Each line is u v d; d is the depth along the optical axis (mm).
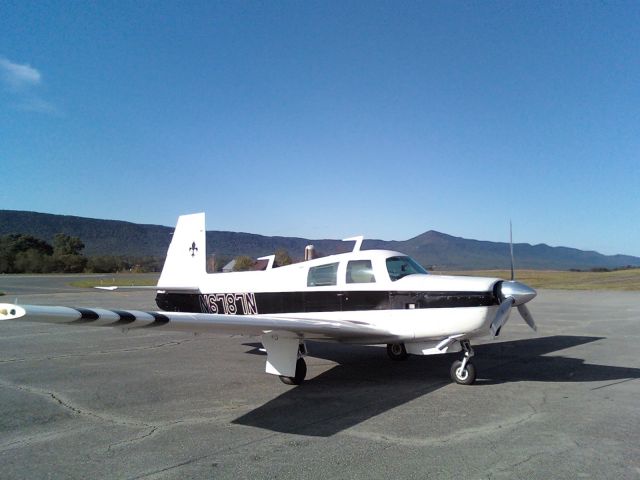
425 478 3127
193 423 4367
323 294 6680
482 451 3582
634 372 6434
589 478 3098
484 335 5852
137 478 3197
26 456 3600
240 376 6316
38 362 7262
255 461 3459
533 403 4902
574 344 8797
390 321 6141
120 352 8164
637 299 19016
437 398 5152
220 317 4809
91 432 4129
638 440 3793
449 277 6152
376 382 5945
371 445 3746
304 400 5137
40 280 36500
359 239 7199
